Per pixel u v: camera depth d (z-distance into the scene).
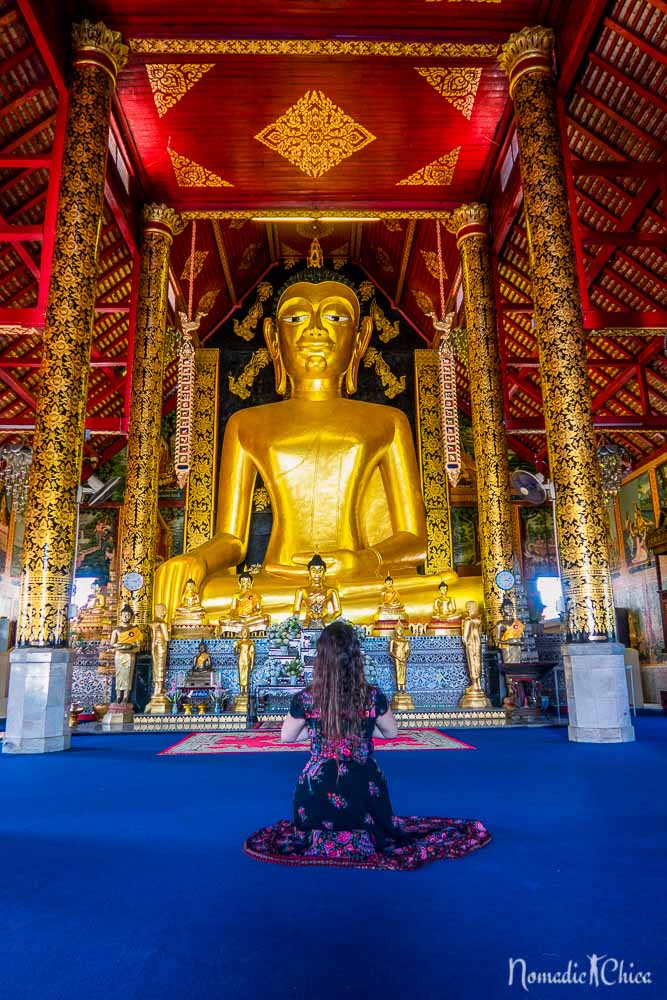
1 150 9.05
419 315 15.45
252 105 9.94
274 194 11.61
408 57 9.15
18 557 14.60
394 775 4.61
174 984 1.71
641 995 1.64
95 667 10.29
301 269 15.91
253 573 11.37
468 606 9.58
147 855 2.82
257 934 1.99
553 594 15.13
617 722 6.27
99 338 13.39
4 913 2.19
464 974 1.74
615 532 15.37
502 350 11.07
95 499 10.88
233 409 14.88
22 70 8.32
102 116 8.16
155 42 8.87
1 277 10.39
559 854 2.74
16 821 3.45
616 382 12.95
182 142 10.56
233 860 2.73
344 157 10.93
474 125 10.37
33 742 6.05
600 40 8.27
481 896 2.27
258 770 4.99
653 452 13.80
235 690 9.34
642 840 2.94
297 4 8.60
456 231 11.80
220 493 12.66
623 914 2.11
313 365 12.73
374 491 12.75
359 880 2.44
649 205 9.64
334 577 10.95
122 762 5.46
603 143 9.59
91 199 7.79
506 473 10.52
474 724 8.14
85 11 8.55
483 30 8.84
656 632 13.42
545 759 5.28
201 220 12.38
